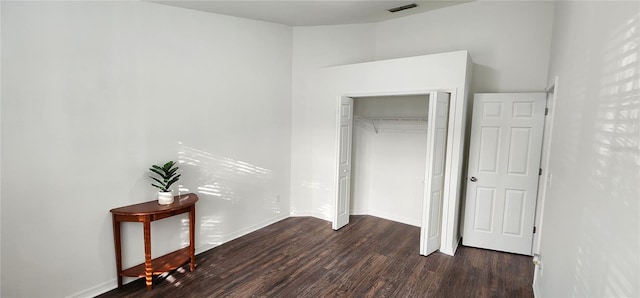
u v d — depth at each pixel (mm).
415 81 3531
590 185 1495
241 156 3824
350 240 3814
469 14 3787
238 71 3693
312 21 4113
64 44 2305
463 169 3811
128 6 2662
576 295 1574
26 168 2193
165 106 2994
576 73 1984
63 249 2406
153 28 2852
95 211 2561
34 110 2197
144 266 2832
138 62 2762
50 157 2291
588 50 1741
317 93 4398
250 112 3891
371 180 4777
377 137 4656
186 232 3322
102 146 2568
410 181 4387
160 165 2990
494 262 3279
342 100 3982
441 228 3574
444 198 3459
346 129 4129
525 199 3420
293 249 3543
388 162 4582
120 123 2670
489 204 3586
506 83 3613
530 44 3439
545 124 3273
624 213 1077
